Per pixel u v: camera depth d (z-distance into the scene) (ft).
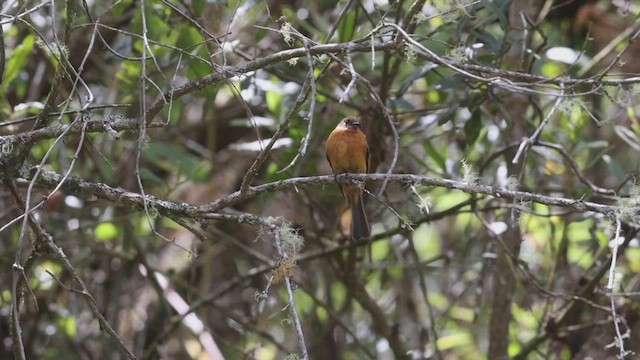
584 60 37.63
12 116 34.40
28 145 23.90
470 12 29.22
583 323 38.34
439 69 34.30
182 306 41.57
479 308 38.70
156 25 33.86
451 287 46.11
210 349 39.55
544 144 31.60
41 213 38.68
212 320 46.37
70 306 41.34
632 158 41.63
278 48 37.70
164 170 47.01
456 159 42.68
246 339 43.86
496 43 30.66
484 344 44.83
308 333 43.06
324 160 42.60
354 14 32.37
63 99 38.78
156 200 24.11
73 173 38.47
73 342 40.24
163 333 38.34
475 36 31.71
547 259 39.91
